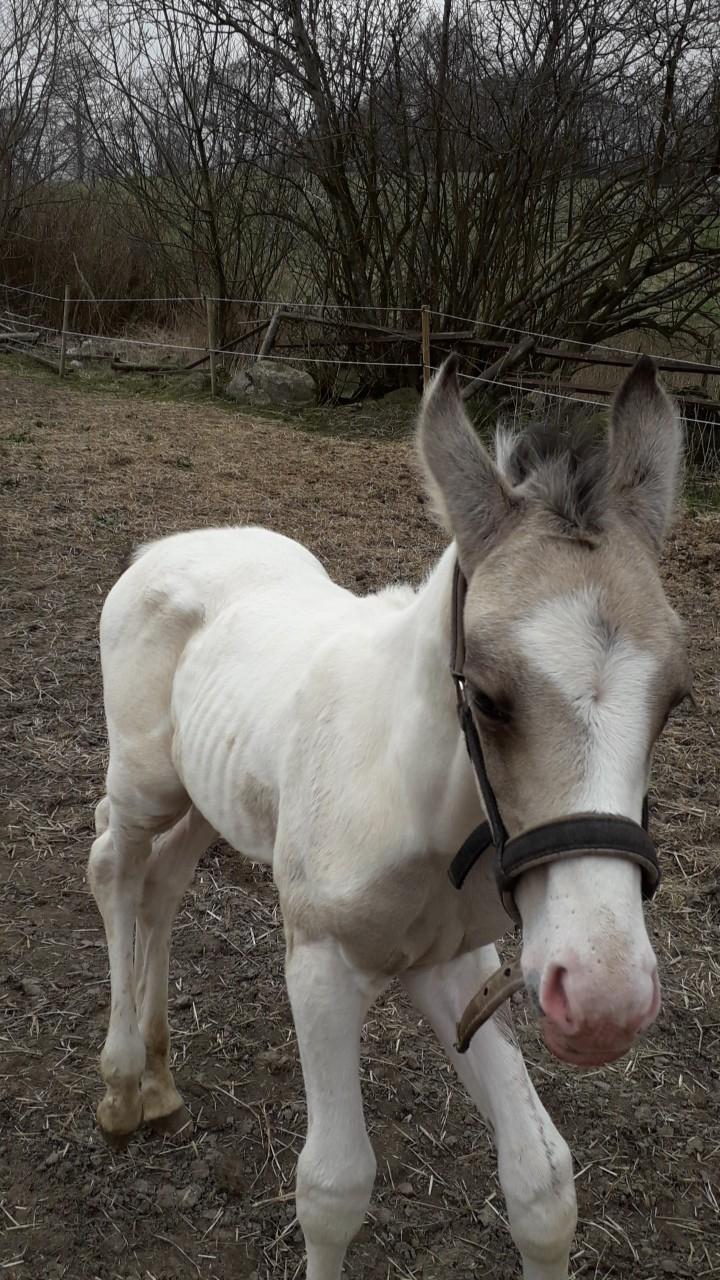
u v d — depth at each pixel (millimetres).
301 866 1953
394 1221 2363
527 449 1718
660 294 11281
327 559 6500
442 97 10898
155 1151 2529
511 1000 3123
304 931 1919
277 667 2254
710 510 8164
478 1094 1953
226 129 12922
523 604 1450
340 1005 1873
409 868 1776
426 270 11680
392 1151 2551
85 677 4871
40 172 16375
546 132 10836
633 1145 2611
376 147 11633
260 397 11766
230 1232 2338
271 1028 2932
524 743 1429
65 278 15430
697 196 10711
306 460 9102
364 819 1821
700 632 5797
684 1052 2932
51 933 3234
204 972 3125
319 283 12805
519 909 1531
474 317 11672
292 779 2021
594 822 1365
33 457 8445
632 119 10750
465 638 1507
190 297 14922
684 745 4570
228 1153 2533
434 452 1654
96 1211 2365
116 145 14539
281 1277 2242
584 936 1328
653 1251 2348
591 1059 1361
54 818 3818
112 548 6551
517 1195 1808
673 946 3314
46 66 15719
